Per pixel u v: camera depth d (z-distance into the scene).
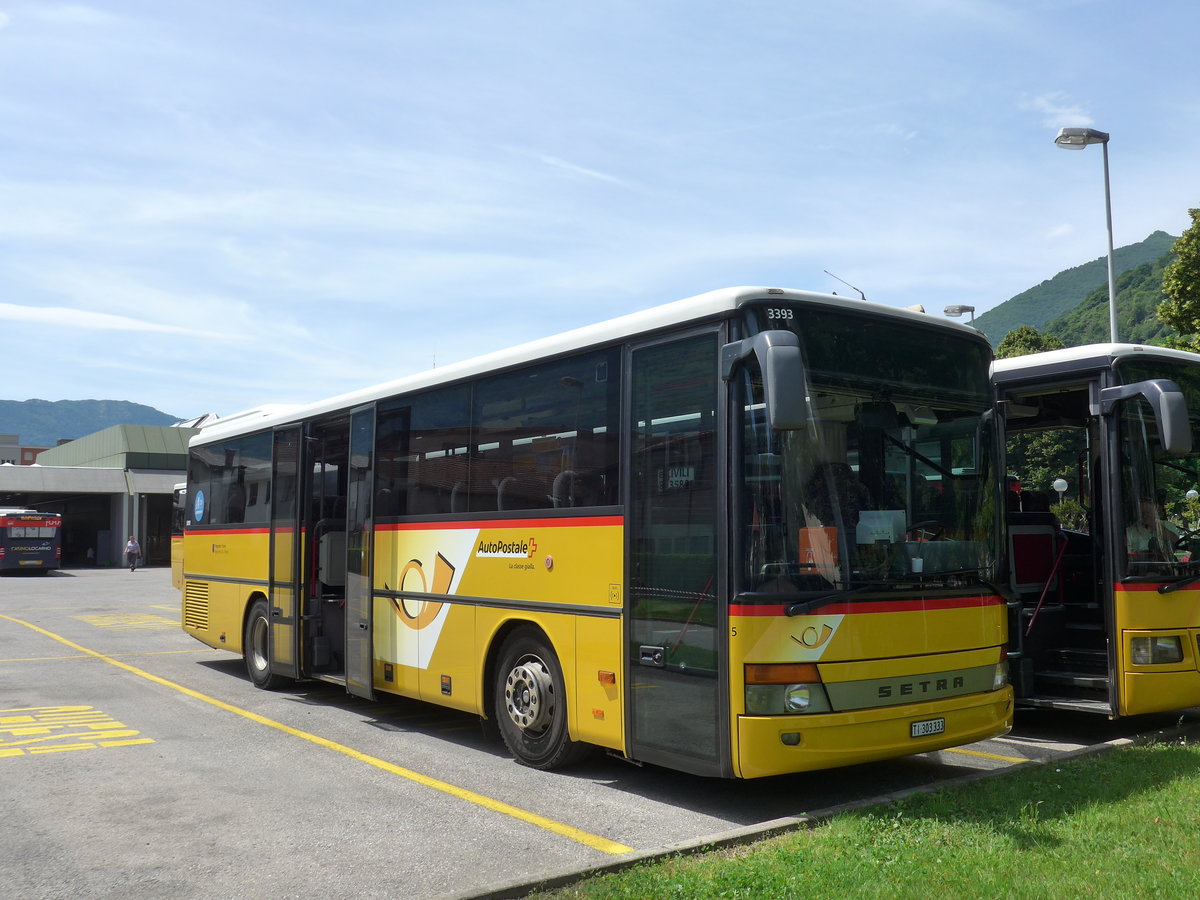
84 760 8.34
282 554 11.89
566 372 7.84
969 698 6.80
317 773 7.88
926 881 4.92
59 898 5.15
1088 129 17.97
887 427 6.77
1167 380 7.96
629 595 6.99
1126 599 8.59
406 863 5.64
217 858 5.77
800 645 6.09
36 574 46.84
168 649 16.89
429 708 11.09
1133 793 6.46
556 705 7.73
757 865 5.16
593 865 5.25
